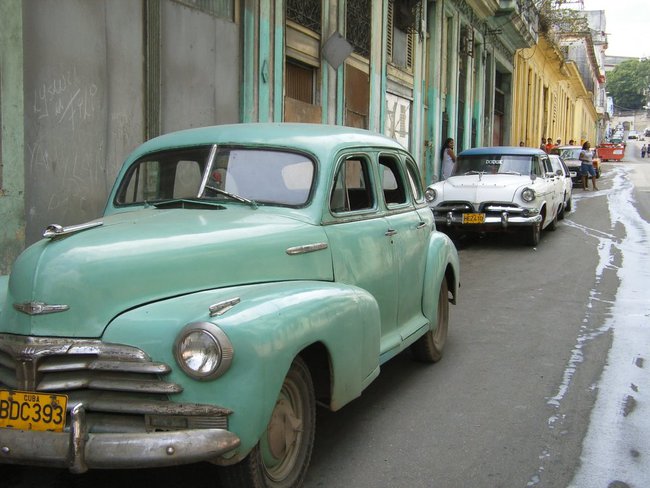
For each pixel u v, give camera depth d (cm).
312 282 379
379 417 469
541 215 1295
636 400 504
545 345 648
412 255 526
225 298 322
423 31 1866
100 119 753
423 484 371
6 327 311
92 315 302
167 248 329
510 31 2809
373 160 488
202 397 291
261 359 298
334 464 395
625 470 390
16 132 637
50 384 293
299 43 1192
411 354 602
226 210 404
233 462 297
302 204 411
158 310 307
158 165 456
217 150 440
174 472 378
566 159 2844
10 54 626
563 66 4388
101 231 336
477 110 2530
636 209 2003
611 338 671
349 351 376
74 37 711
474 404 495
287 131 450
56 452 283
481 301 838
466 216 1240
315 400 377
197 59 923
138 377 294
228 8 991
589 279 978
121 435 282
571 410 482
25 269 311
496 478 379
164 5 851
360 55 1453
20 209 646
